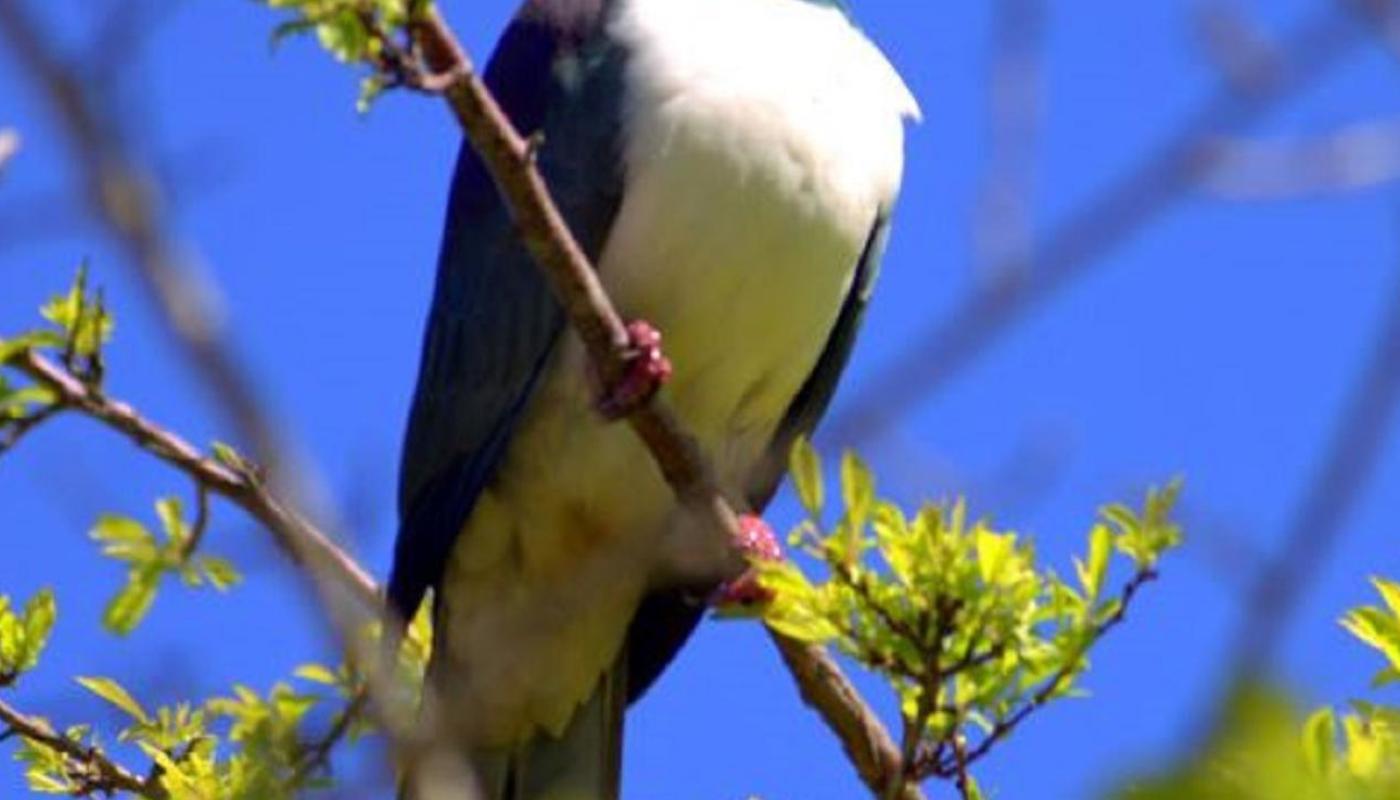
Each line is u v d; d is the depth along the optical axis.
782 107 11.38
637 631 11.87
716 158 11.30
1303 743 5.76
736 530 10.19
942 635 8.73
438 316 11.77
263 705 9.60
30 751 9.95
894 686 8.88
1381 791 6.12
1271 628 5.25
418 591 11.57
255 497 8.77
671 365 11.56
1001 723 8.91
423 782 7.32
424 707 9.80
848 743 9.38
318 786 8.98
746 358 11.70
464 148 11.91
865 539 8.84
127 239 5.45
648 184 11.30
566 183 11.38
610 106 11.40
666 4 11.66
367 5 7.92
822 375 12.20
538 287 11.46
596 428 11.51
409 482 11.71
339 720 8.98
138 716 9.95
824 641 8.86
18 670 10.10
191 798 9.45
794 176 11.38
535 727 11.60
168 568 8.99
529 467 11.70
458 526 11.52
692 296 11.45
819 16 11.77
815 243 11.49
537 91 11.54
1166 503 8.85
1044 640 8.90
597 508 11.72
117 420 8.77
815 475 8.84
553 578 11.80
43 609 10.15
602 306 9.66
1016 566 8.76
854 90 11.63
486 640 11.43
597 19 11.65
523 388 11.47
